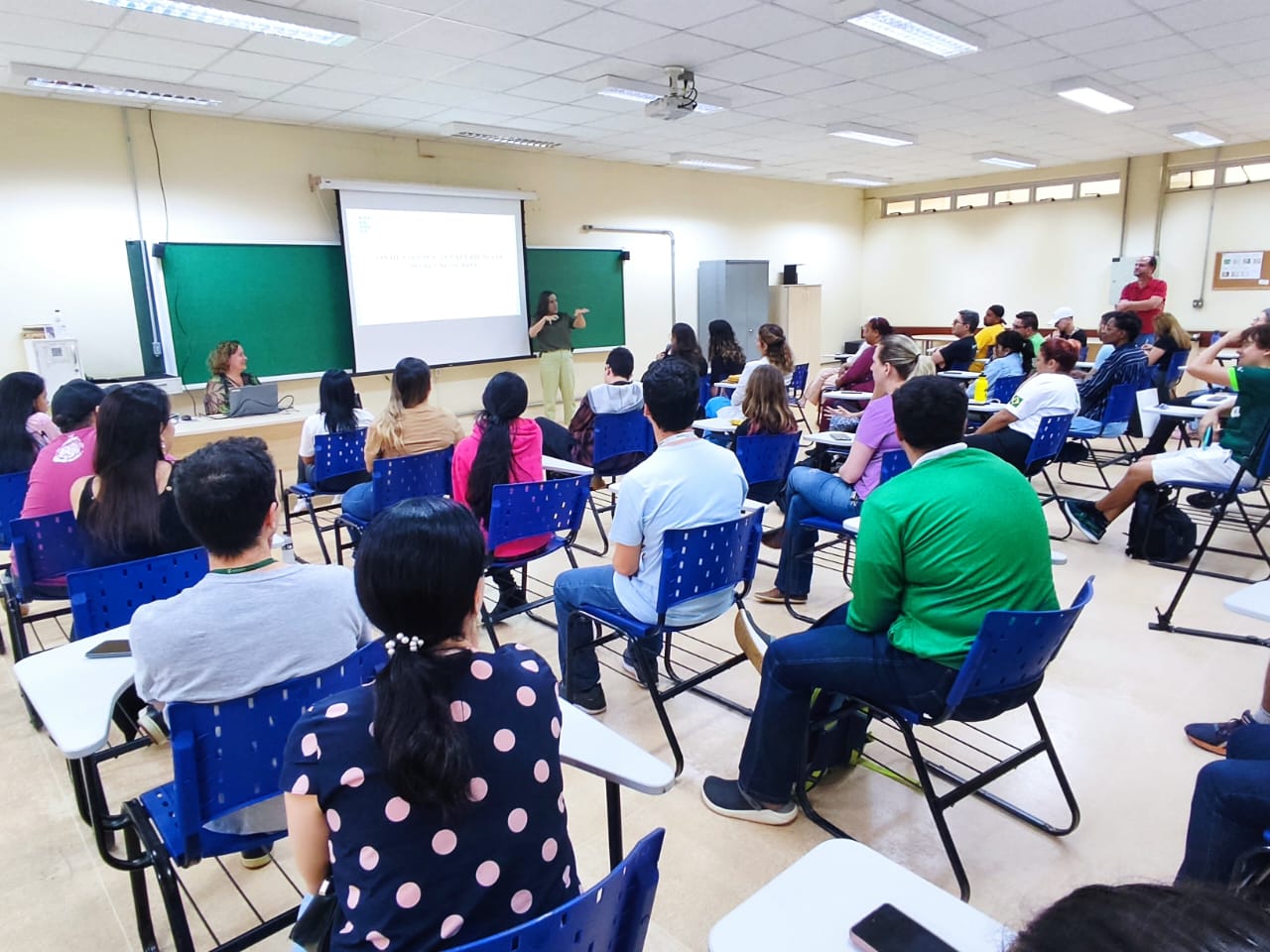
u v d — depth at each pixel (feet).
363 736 2.77
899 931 2.71
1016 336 20.52
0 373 17.21
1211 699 8.45
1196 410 14.24
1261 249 27.50
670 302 31.32
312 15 13.05
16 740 8.25
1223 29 14.93
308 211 21.49
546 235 26.94
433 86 17.63
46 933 5.67
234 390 17.48
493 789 2.85
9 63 14.74
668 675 9.07
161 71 15.65
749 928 2.82
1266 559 12.23
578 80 17.56
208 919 5.74
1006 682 5.49
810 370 35.58
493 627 10.04
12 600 8.63
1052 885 5.88
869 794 7.01
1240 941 1.28
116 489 6.77
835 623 6.75
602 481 16.63
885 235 38.50
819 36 14.90
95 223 18.07
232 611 4.11
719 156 28.07
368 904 2.74
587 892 2.60
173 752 4.09
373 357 22.94
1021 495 5.64
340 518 12.00
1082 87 18.54
